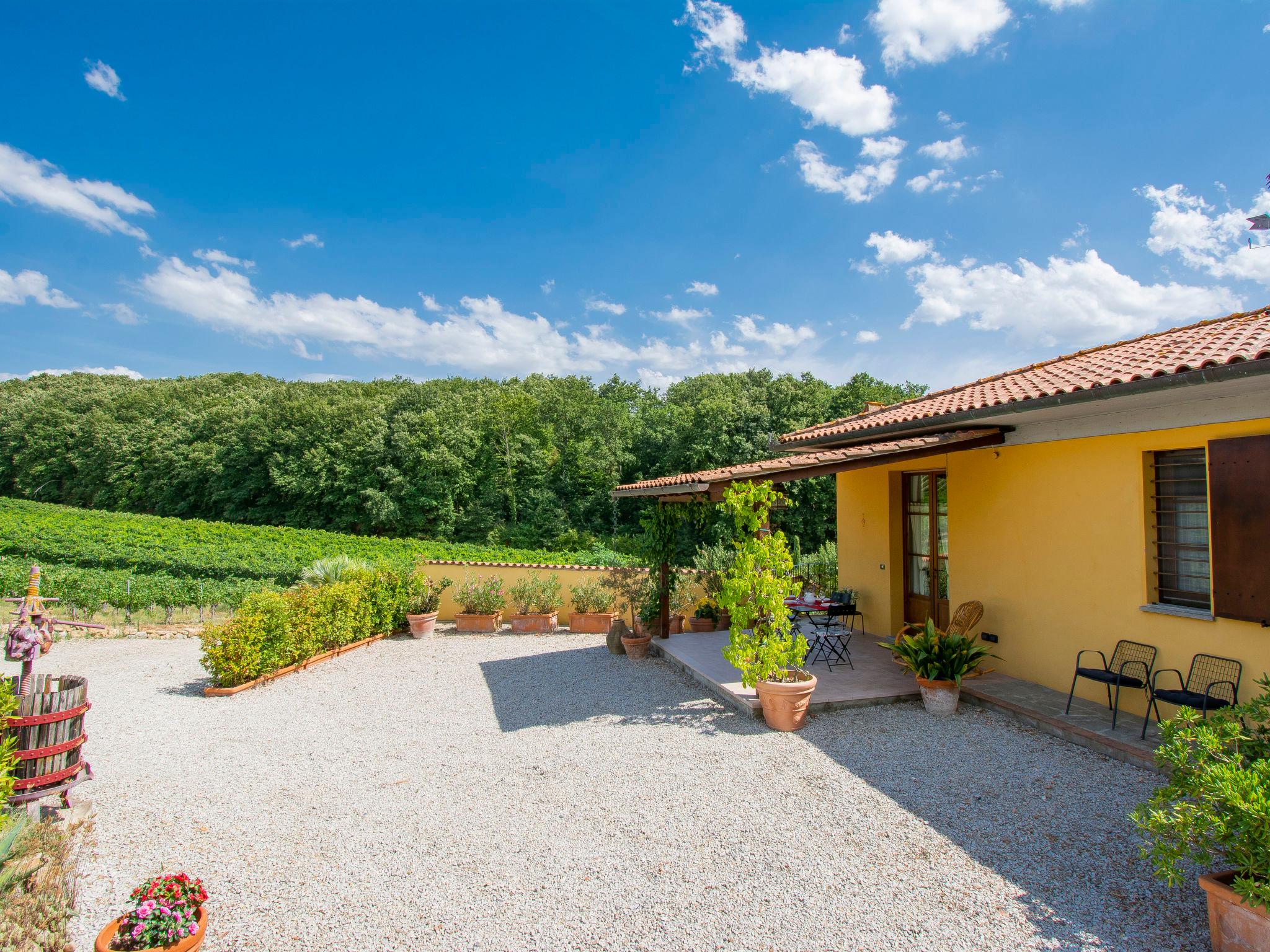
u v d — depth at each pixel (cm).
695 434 3738
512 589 1271
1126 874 334
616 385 6203
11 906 280
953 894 321
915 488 912
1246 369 371
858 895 322
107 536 2625
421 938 296
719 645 962
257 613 853
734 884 336
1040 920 297
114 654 1059
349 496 4341
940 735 551
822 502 3275
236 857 380
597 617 1235
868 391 3700
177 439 5138
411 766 531
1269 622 441
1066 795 428
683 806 435
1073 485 613
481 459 4628
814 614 898
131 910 267
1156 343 632
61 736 433
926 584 887
